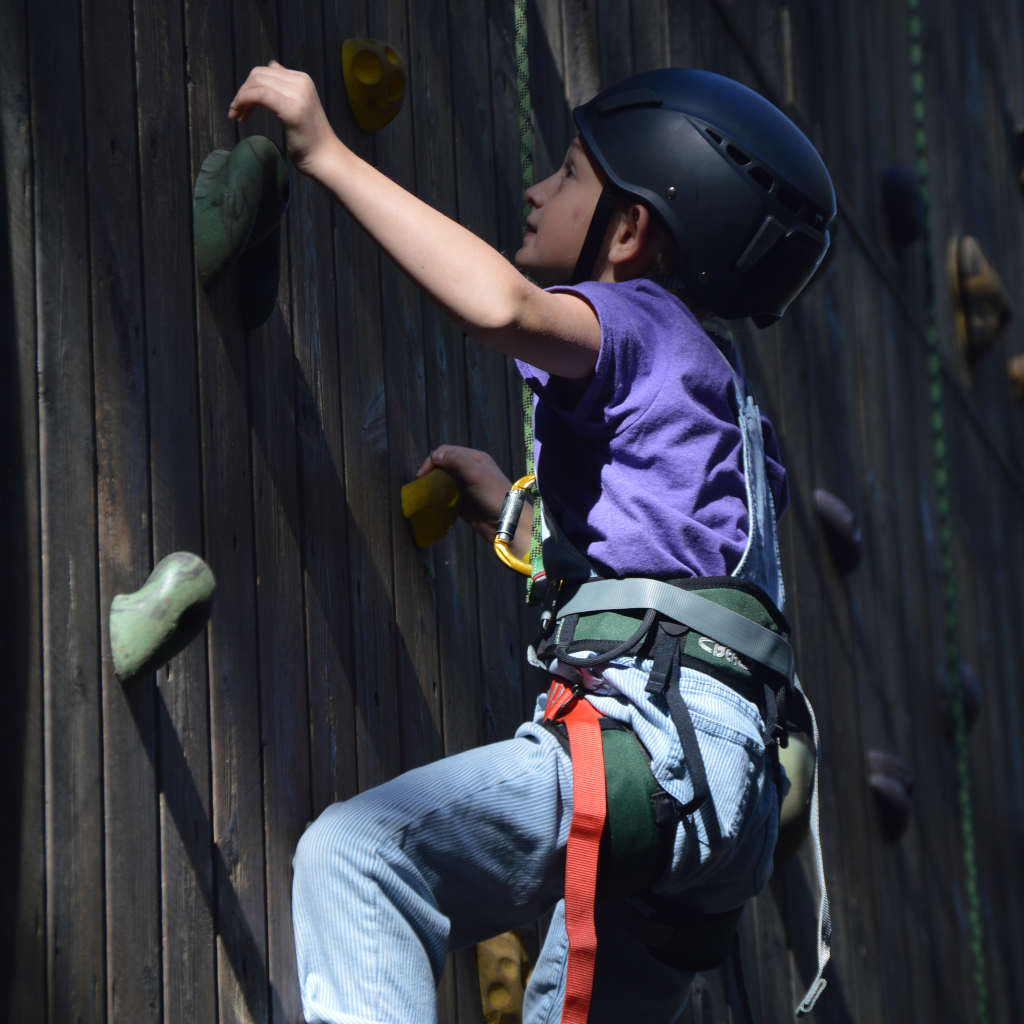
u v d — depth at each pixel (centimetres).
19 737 372
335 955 342
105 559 406
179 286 443
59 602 389
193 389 445
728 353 455
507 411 623
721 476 408
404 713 532
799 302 877
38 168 396
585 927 359
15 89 391
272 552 472
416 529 541
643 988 455
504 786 371
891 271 1020
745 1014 452
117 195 422
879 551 949
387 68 526
